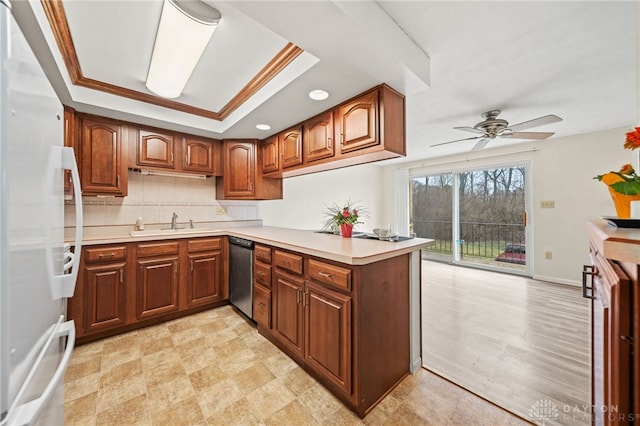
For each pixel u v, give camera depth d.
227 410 1.46
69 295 1.08
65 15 1.39
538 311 2.79
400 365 1.70
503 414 1.43
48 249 0.88
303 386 1.66
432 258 5.45
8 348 0.59
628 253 0.51
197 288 2.75
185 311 2.73
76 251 1.11
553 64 1.90
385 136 1.81
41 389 0.80
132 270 2.37
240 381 1.70
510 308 2.88
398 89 1.89
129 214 2.81
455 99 2.49
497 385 1.66
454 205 5.05
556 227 3.81
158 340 2.22
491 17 1.43
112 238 2.28
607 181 0.99
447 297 3.23
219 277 2.91
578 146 3.63
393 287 1.66
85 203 2.55
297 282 1.83
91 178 2.36
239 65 1.87
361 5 1.26
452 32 1.56
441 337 2.26
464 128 2.80
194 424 1.37
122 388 1.63
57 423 0.97
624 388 0.55
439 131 3.49
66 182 2.17
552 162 3.84
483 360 1.92
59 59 1.63
